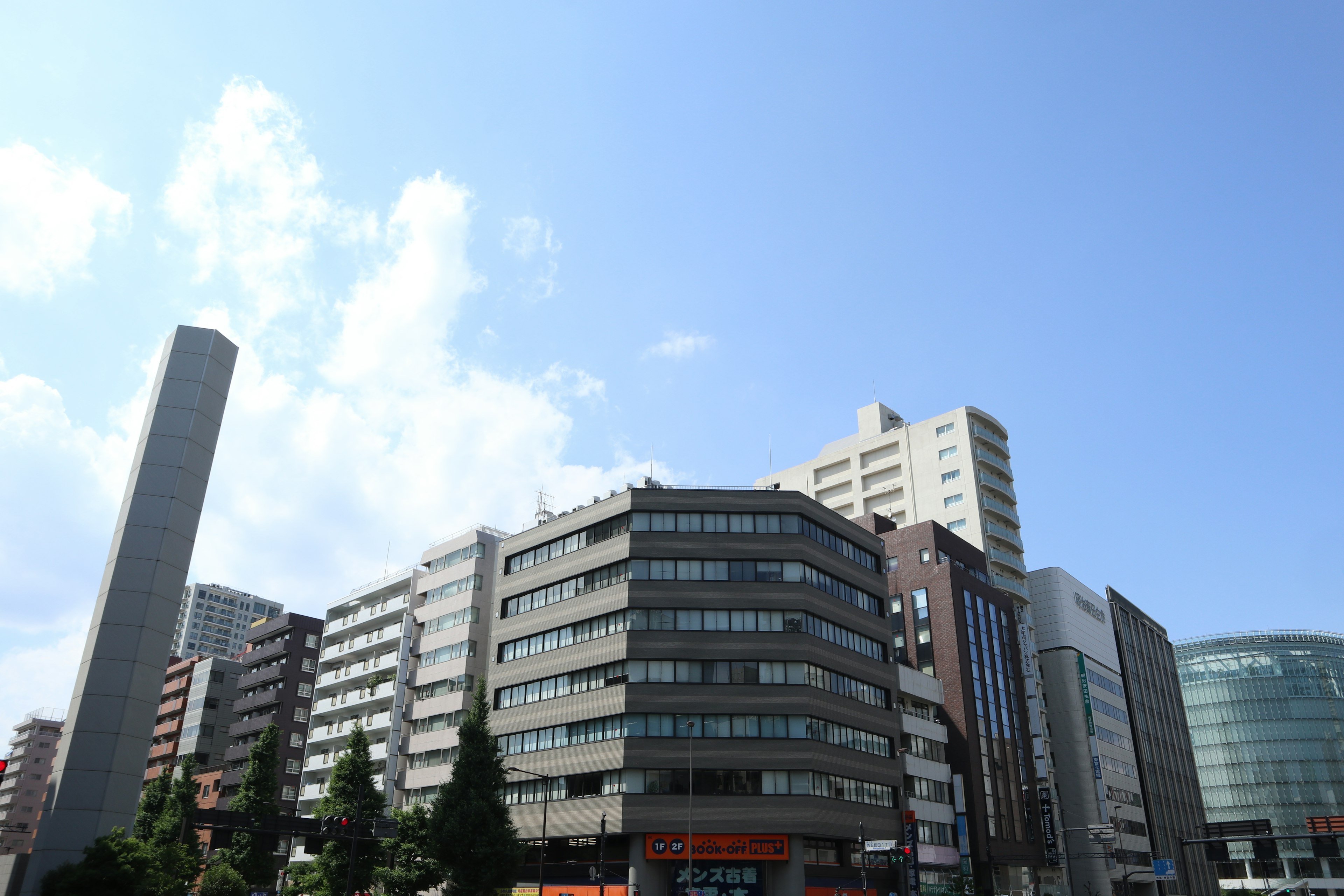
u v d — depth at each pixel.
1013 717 88.75
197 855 69.38
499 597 74.69
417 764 79.75
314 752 93.56
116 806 42.78
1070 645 105.81
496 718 69.69
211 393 52.19
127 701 44.22
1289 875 146.75
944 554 89.94
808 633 64.25
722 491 67.62
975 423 115.19
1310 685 169.62
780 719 61.00
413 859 56.62
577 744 62.84
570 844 61.88
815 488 127.06
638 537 65.81
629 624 63.28
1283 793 161.50
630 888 56.62
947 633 84.44
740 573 65.12
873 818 64.56
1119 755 108.38
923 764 73.88
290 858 90.94
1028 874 82.12
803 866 58.16
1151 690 129.00
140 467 49.12
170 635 47.25
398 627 88.31
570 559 69.56
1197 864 120.88
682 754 59.62
